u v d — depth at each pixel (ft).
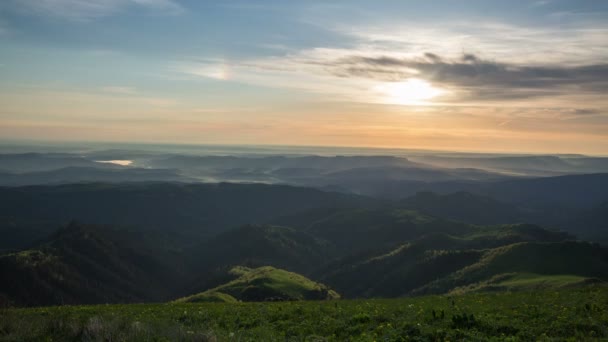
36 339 53.72
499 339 53.78
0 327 57.00
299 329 62.54
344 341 55.11
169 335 51.88
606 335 54.80
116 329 55.06
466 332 56.08
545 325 59.88
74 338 54.44
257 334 58.85
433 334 55.88
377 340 53.42
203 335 52.03
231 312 79.66
